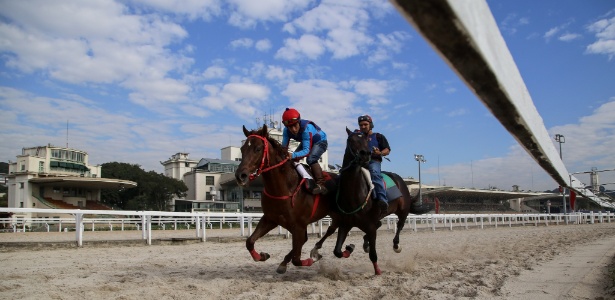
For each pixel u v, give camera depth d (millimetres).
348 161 5766
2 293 4648
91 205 49156
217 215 13695
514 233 18875
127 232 19016
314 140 6008
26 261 7762
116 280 5559
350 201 5852
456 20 805
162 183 54469
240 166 5055
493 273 6180
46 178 43719
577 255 8844
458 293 4727
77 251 9773
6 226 22297
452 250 10375
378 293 4879
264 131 5293
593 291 4973
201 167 60844
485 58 938
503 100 1136
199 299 4531
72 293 4680
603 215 35062
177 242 12430
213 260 8109
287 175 5465
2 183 74125
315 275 6180
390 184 7152
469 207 65625
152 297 4555
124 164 57219
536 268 6730
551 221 30797
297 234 5656
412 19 810
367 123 6750
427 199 57344
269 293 4785
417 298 4516
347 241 14422
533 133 1408
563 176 2344
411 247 11430
